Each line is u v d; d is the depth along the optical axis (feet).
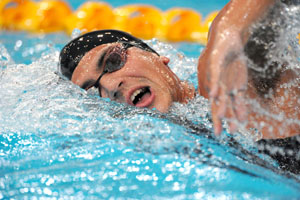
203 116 16.56
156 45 26.84
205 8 48.83
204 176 13.14
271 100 15.21
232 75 10.85
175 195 12.30
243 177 12.96
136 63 18.11
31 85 19.95
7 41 38.01
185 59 26.18
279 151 14.56
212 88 10.43
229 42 11.21
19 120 17.72
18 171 14.49
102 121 16.52
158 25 42.16
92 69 18.33
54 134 16.51
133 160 14.25
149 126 15.49
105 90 18.22
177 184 12.87
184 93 18.85
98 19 42.68
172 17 42.86
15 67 22.63
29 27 43.04
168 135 15.01
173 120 16.16
